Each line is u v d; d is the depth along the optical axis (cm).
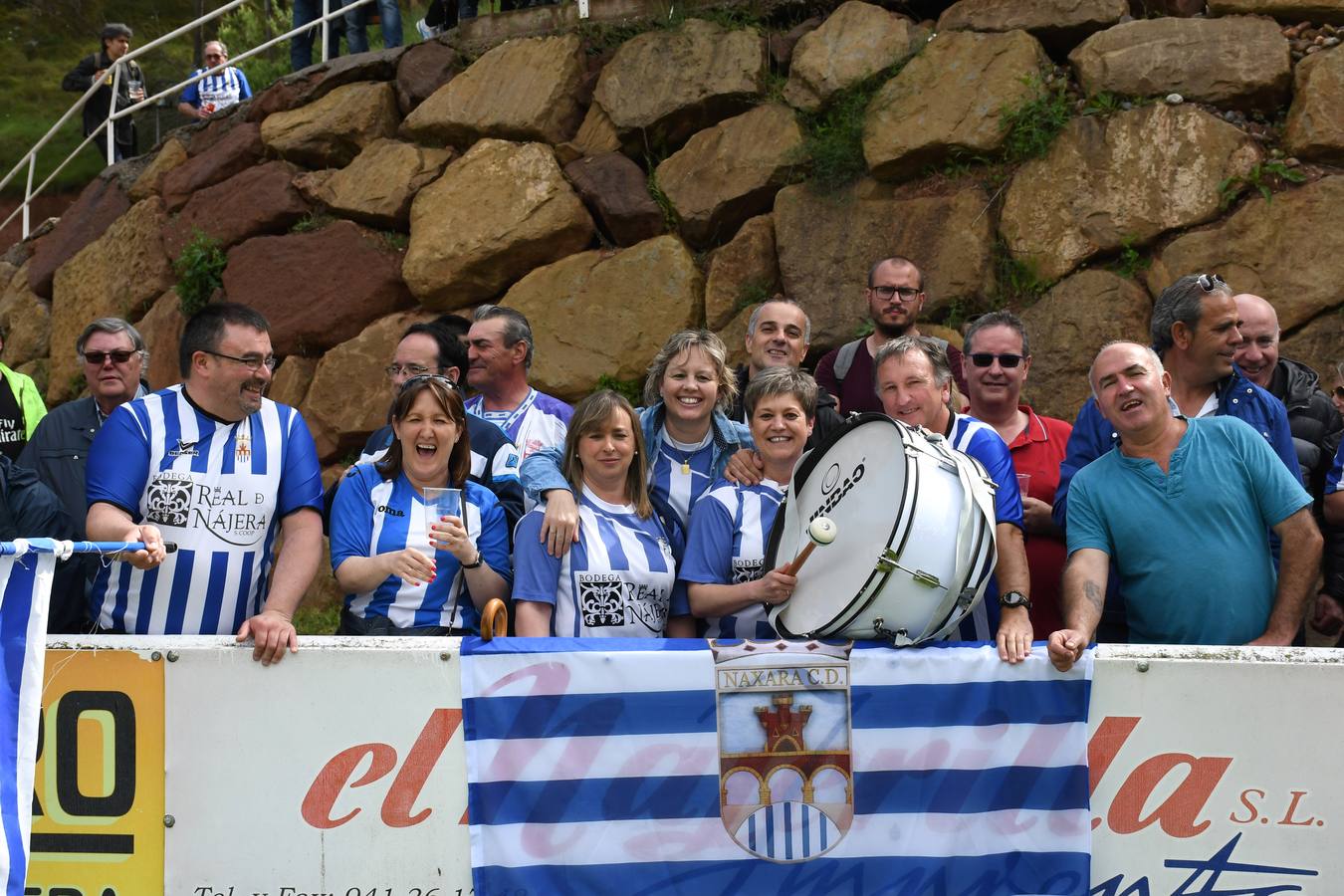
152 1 1977
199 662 401
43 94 1853
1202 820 389
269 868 400
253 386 451
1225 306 474
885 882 395
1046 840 393
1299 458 531
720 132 841
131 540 402
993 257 752
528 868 397
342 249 946
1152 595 428
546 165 891
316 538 451
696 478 491
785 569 412
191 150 1080
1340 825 383
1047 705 394
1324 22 733
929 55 792
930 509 382
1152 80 739
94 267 1102
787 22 869
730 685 398
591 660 399
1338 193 690
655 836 398
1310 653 386
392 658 399
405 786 399
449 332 616
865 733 397
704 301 830
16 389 704
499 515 470
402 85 974
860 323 768
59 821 402
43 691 401
